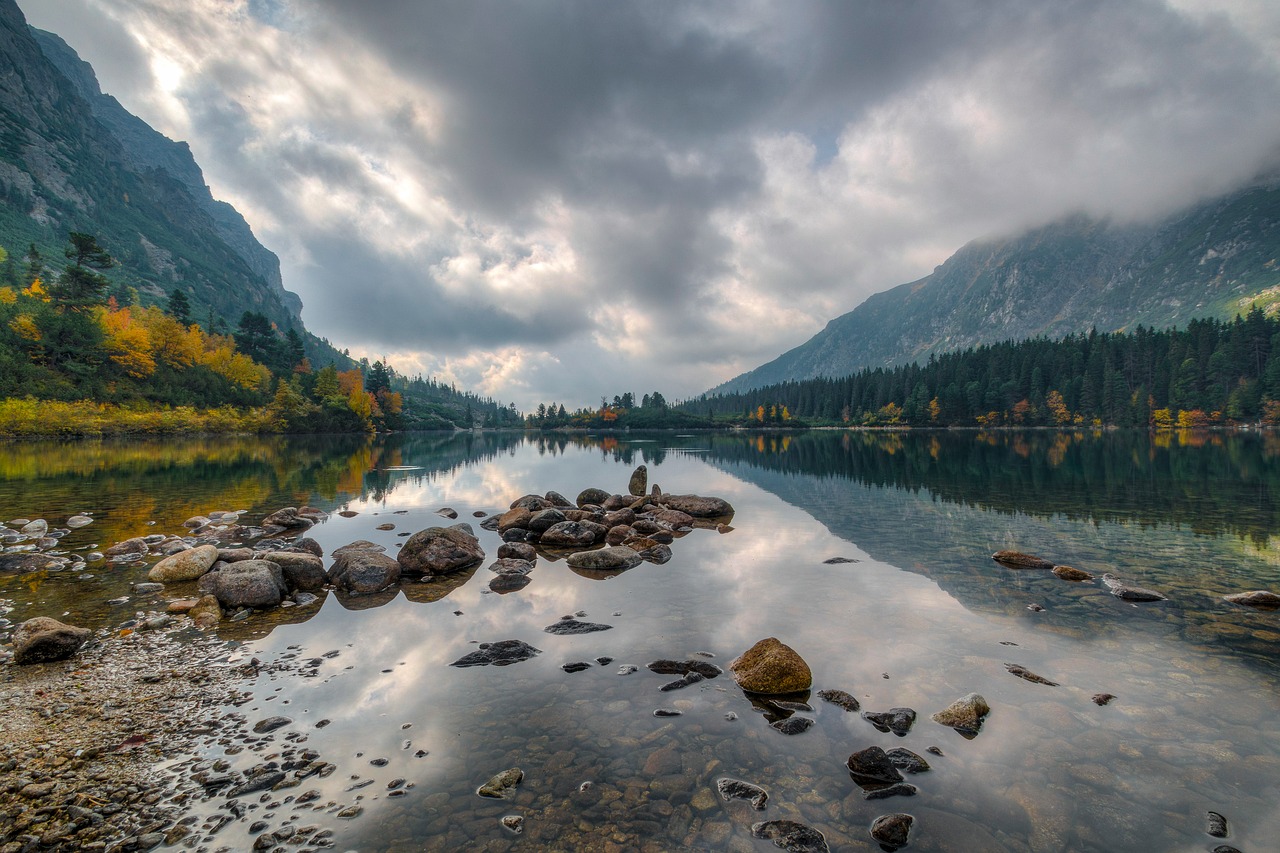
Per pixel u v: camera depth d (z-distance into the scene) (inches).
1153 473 1333.7
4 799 207.6
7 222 7588.6
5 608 428.1
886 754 235.1
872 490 1143.0
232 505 940.0
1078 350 6028.5
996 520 779.4
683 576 537.3
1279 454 1861.5
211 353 4562.0
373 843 186.9
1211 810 202.4
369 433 5113.2
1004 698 286.5
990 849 184.5
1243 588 464.8
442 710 278.7
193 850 183.5
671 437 5738.2
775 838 189.9
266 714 274.5
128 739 250.5
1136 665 323.6
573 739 252.2
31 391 2618.1
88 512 832.9
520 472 1742.1
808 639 368.8
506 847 185.6
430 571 549.3
